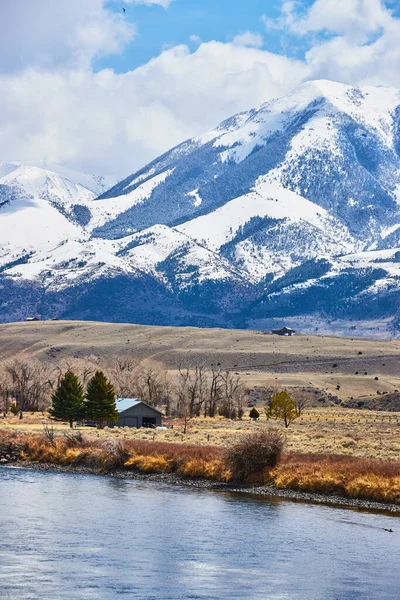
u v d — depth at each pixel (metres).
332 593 99.88
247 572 107.94
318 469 175.50
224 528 132.50
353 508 152.25
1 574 104.12
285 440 187.25
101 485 179.38
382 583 104.19
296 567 110.56
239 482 180.88
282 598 97.88
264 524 136.25
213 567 109.88
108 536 125.44
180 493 168.62
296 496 165.25
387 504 156.12
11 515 140.75
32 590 98.38
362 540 125.44
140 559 112.88
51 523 134.38
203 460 194.12
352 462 179.38
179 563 111.31
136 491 170.88
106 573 106.06
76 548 117.50
